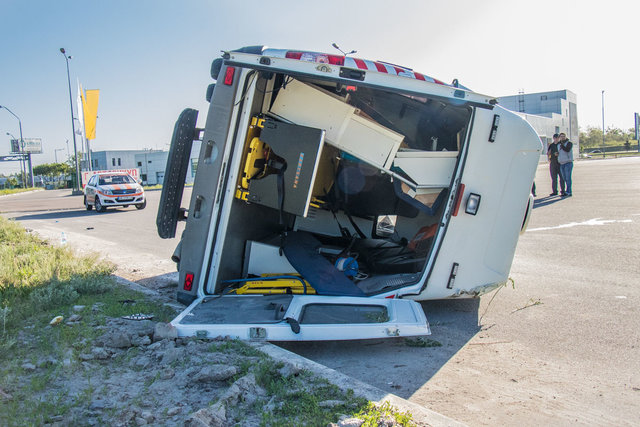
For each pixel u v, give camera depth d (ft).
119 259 27.14
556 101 190.70
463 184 15.10
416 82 13.38
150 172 256.93
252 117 15.64
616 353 12.67
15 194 175.73
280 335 12.51
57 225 47.26
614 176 73.61
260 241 18.13
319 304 14.11
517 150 15.42
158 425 8.56
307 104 16.29
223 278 16.20
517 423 9.40
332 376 10.33
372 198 21.15
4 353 11.51
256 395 9.62
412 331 12.76
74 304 16.34
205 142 15.53
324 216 20.90
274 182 15.47
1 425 8.23
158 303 16.60
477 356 12.78
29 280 18.49
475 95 13.55
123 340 12.30
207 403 9.37
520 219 15.83
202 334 12.63
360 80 13.34
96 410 9.02
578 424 9.34
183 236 15.94
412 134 17.83
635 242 25.91
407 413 8.75
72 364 10.89
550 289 18.83
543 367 12.01
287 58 13.46
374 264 17.98
